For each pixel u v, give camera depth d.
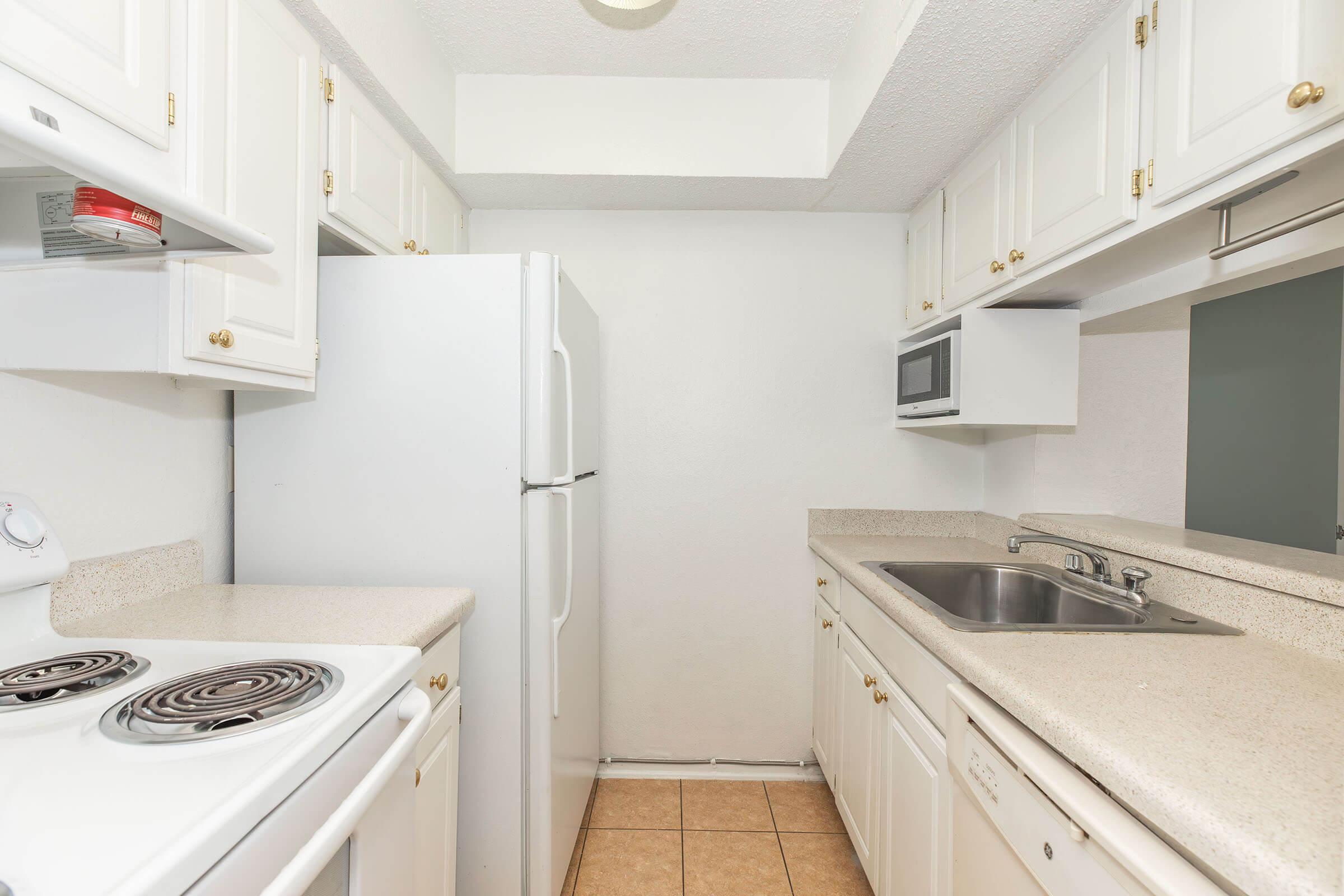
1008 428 2.04
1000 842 0.88
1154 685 0.85
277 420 1.38
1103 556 1.43
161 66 0.85
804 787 2.15
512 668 1.37
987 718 0.89
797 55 1.82
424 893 1.08
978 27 1.19
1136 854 0.59
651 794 2.09
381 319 1.37
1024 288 1.51
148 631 1.02
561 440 1.50
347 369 1.37
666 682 2.23
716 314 2.22
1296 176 0.83
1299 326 2.19
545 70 1.90
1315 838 0.51
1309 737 0.70
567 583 1.52
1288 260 1.05
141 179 0.60
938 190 1.95
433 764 1.12
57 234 0.87
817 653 2.15
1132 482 1.87
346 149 1.34
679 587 2.23
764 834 1.88
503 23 1.68
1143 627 1.10
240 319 1.03
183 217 0.68
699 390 2.22
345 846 0.73
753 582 2.23
